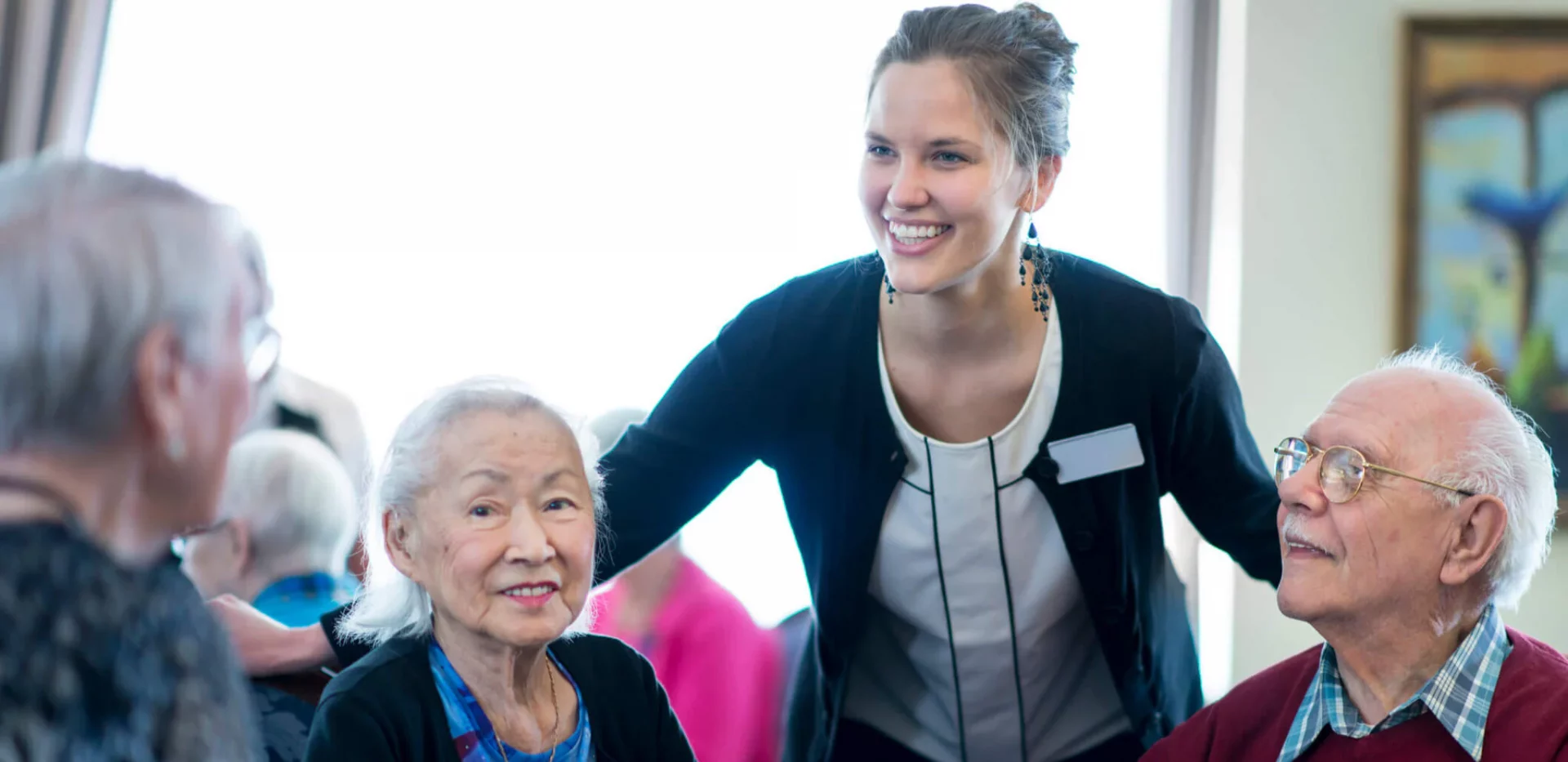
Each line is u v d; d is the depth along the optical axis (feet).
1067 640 6.85
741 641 9.75
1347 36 12.74
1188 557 13.61
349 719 4.97
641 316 14.16
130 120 14.20
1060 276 6.35
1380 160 12.76
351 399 12.67
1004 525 6.42
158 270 2.98
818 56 14.08
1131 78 13.94
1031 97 5.60
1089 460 6.31
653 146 14.15
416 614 5.36
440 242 14.20
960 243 5.59
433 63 14.20
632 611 9.86
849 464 6.50
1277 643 12.95
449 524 5.08
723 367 6.63
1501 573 5.34
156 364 3.00
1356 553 5.31
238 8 14.20
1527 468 5.32
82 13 13.97
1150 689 6.97
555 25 14.16
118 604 2.95
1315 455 5.47
